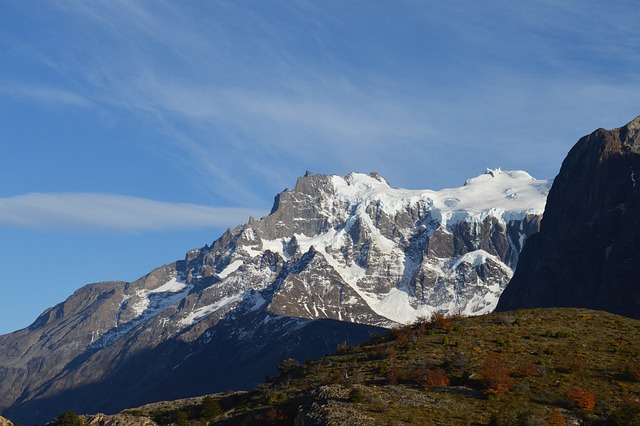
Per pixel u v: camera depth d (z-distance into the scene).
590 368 114.88
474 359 121.31
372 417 100.19
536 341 128.38
